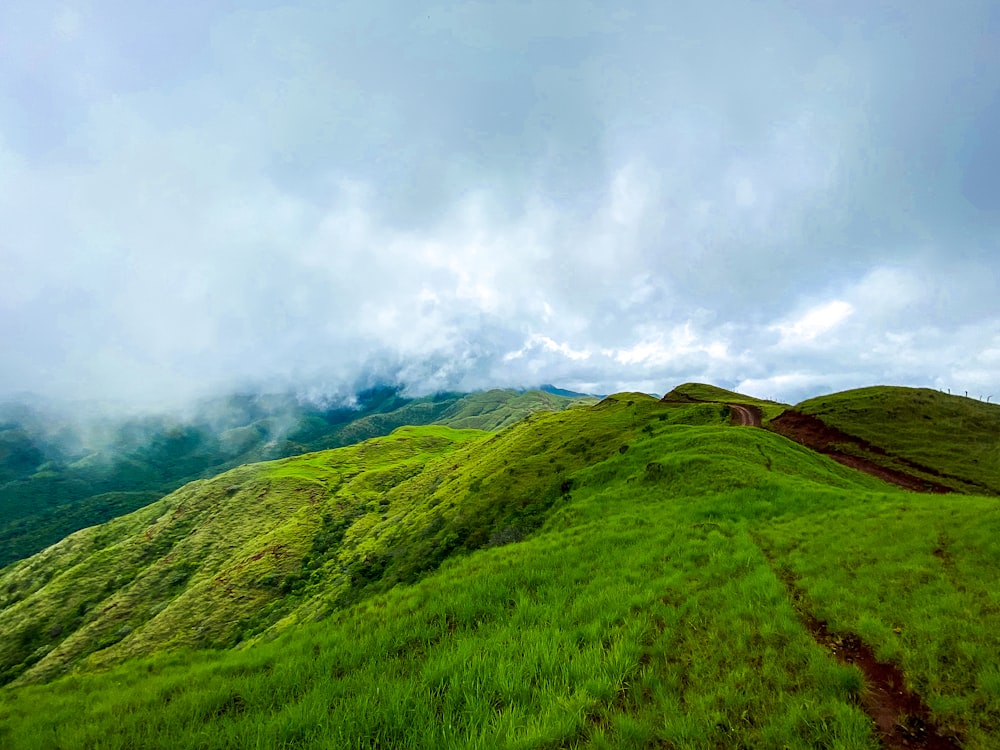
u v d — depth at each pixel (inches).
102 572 5423.2
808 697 315.9
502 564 736.3
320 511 5664.4
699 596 507.5
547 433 3651.6
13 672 3949.3
